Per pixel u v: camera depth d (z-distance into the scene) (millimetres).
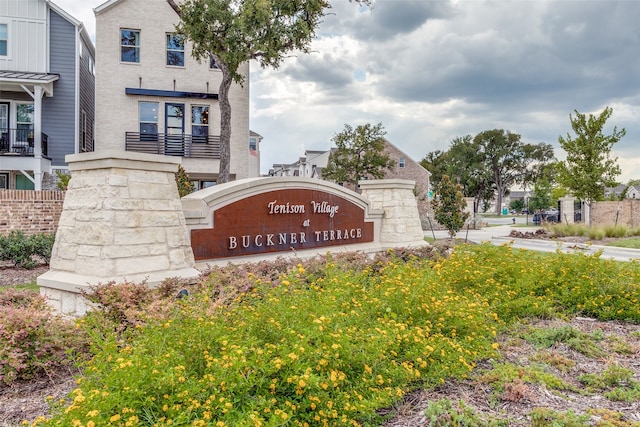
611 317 6395
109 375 2818
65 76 20688
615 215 27531
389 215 12445
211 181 23391
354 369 3650
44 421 2576
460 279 6848
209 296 4781
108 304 5004
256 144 35719
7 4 19797
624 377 4172
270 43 16844
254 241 8703
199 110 22391
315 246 10188
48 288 6371
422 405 3689
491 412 3527
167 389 2855
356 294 5238
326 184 10453
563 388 4039
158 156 6625
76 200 6469
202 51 17828
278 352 3295
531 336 5445
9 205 12609
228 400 2787
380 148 36188
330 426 3121
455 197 19188
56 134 20594
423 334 4383
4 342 4207
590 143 24312
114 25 20984
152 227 6484
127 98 21188
